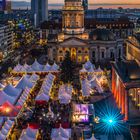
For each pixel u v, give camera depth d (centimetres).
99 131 12262
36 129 11756
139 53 19988
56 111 14688
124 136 11938
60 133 11069
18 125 12950
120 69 16138
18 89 15588
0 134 11025
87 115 13588
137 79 13950
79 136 12138
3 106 13012
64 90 16762
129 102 14125
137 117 13362
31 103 15550
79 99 16488
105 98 16488
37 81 19562
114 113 13775
